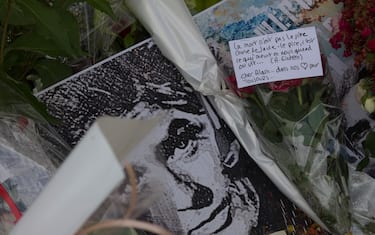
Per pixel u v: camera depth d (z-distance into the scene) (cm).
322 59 79
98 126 39
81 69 83
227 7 80
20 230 42
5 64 72
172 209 64
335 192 75
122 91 77
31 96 67
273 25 81
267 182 76
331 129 77
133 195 47
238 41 77
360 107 82
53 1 73
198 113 77
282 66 77
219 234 75
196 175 75
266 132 77
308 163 76
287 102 77
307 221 76
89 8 81
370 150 79
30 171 63
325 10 80
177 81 77
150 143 53
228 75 80
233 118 76
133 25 84
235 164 76
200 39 76
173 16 76
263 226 76
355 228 79
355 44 76
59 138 75
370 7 73
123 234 49
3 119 67
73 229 42
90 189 40
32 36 66
